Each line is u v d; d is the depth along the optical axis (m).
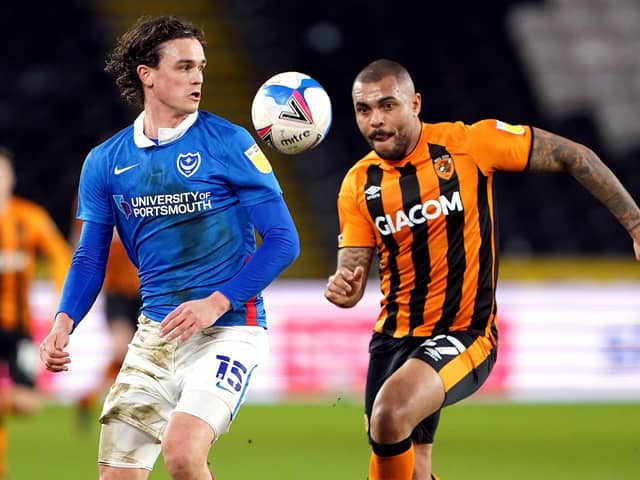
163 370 16.67
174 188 16.58
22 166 65.56
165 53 16.53
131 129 17.20
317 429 39.62
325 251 61.28
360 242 19.86
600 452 33.97
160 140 16.66
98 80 70.94
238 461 32.19
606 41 76.94
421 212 19.14
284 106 18.17
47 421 41.84
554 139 19.08
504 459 32.44
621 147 70.44
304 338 48.00
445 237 19.11
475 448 34.75
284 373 47.91
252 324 16.98
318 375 47.91
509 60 74.88
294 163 65.38
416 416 17.73
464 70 73.62
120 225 17.30
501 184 65.31
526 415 43.53
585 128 71.50
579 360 48.72
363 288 19.91
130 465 16.73
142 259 17.05
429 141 19.36
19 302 31.53
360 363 47.97
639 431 39.03
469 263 19.11
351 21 75.38
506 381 48.59
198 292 16.66
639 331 48.88
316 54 72.56
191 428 15.62
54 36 73.06
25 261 31.67
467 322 19.20
